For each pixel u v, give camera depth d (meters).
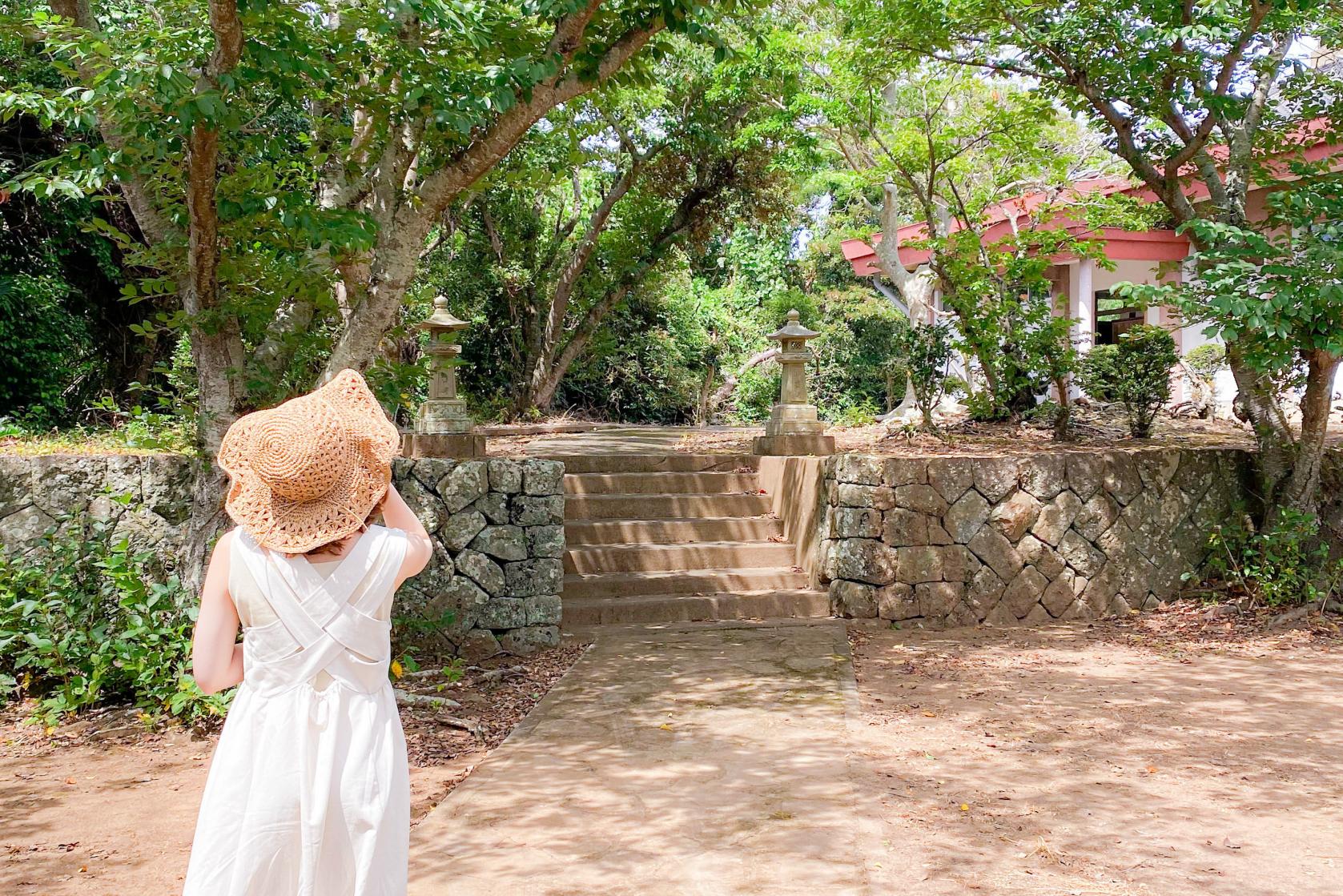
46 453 7.10
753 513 9.59
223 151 6.07
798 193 24.52
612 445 11.89
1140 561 8.62
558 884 3.39
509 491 7.21
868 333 26.25
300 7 6.43
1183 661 6.91
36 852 3.75
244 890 2.00
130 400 14.85
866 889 3.35
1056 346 11.34
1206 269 8.51
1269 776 4.53
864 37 10.28
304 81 6.30
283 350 6.69
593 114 16.92
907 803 4.17
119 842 3.85
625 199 19.38
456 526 7.10
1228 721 5.42
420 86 5.93
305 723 2.07
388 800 2.10
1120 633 7.86
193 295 6.30
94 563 6.21
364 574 2.16
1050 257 12.82
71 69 5.42
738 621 8.11
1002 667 6.74
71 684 5.78
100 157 5.67
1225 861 3.59
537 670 6.65
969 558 8.24
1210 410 12.88
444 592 7.06
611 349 20.27
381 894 2.05
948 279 11.98
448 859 3.61
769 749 4.91
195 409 6.95
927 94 12.52
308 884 2.00
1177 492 8.79
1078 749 4.93
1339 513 8.75
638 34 6.32
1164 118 8.95
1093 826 3.92
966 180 14.23
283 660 2.10
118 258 14.39
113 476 6.79
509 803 4.18
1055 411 11.89
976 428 12.09
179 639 5.64
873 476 8.12
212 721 5.54
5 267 12.93
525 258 19.28
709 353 24.61
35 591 6.11
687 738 5.09
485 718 5.62
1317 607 8.07
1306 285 7.04
